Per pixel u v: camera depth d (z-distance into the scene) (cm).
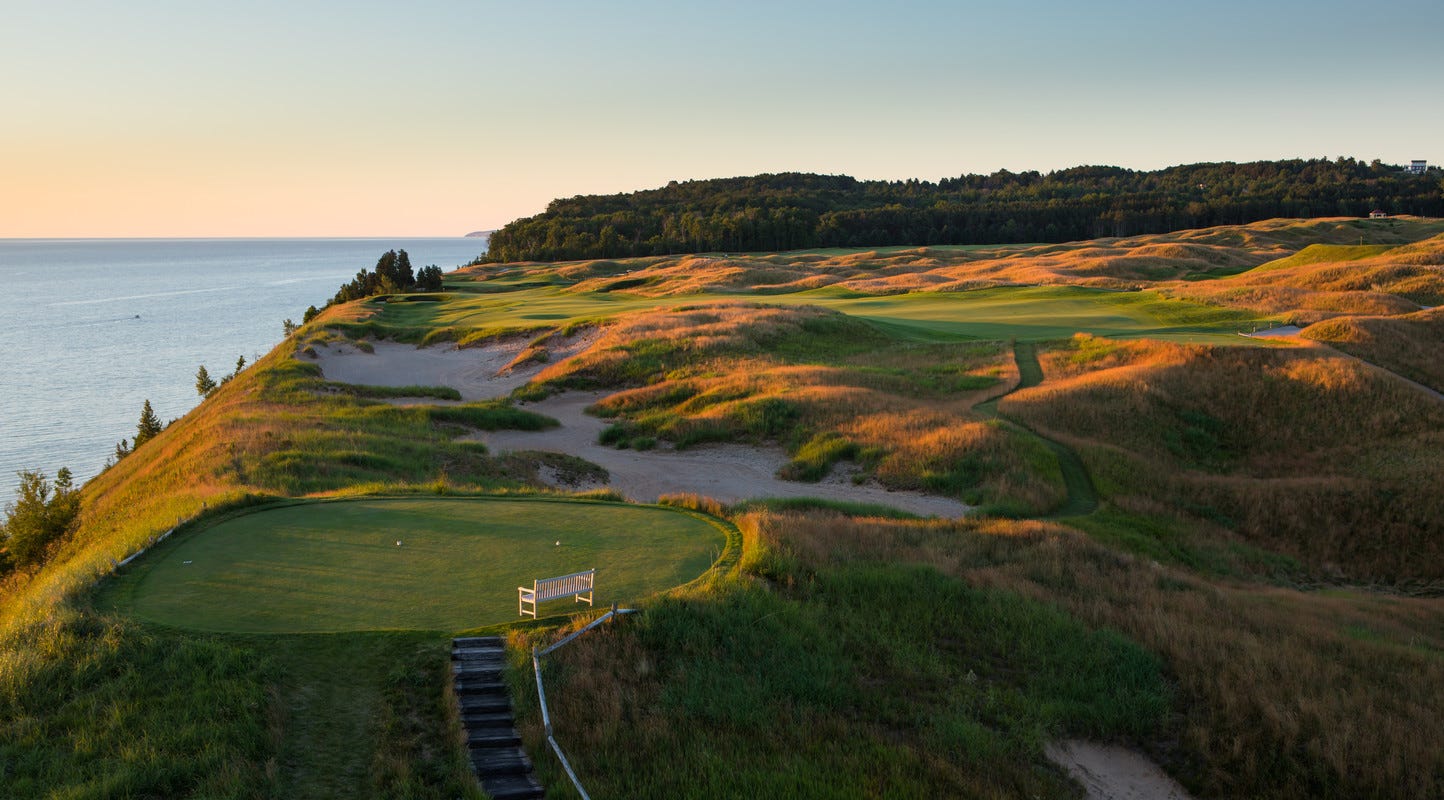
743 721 1363
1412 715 1519
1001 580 1978
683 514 2175
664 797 1187
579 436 4203
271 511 2147
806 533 2067
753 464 3666
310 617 1483
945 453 3350
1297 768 1359
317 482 2927
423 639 1420
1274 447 3544
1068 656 1645
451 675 1338
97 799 1055
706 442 3900
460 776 1148
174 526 1981
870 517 2684
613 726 1306
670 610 1565
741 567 1766
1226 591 2223
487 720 1280
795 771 1247
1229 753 1399
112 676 1294
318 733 1214
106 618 1421
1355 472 3253
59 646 1338
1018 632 1727
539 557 1820
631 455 3869
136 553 1783
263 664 1309
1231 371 3969
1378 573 2778
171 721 1200
